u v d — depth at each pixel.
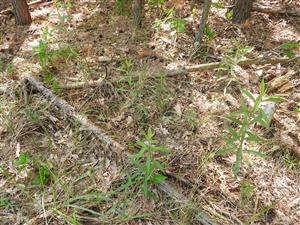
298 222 1.83
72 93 2.45
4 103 2.36
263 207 1.89
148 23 3.06
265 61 2.69
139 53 2.74
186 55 2.76
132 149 2.12
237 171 1.85
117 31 2.99
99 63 2.68
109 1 3.34
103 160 2.07
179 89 2.50
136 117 2.30
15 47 2.86
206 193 1.94
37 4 3.33
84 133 2.20
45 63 2.62
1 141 2.19
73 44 2.85
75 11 3.23
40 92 2.43
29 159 2.09
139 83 2.46
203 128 2.26
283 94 2.43
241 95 2.46
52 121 2.27
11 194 1.93
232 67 2.59
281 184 1.99
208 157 2.06
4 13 3.23
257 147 2.15
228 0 3.37
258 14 3.20
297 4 3.32
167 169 2.02
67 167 2.05
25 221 1.82
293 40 2.95
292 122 2.28
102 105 2.38
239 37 2.97
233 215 1.84
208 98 2.45
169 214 1.83
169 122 2.29
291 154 2.14
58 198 1.90
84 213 1.85
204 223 1.79
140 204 1.88
